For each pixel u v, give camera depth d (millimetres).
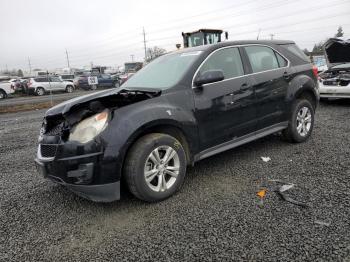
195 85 3734
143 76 4512
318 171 3896
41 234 2922
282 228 2676
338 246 2383
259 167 4207
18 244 2773
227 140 4078
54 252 2621
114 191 3098
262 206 3092
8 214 3369
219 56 4125
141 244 2629
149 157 3246
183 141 3684
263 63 4625
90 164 2980
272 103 4594
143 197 3260
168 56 4660
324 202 3076
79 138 3029
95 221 3096
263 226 2730
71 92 28938
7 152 6199
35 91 26656
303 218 2807
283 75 4781
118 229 2908
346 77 8570
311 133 5824
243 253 2387
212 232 2707
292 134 5039
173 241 2625
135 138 3227
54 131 3301
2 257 2590
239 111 4137
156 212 3166
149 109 3275
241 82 4172
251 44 4582
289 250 2377
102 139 2994
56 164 3090
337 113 7828
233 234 2648
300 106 5043
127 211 3242
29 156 5770
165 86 3771
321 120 7066
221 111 3922
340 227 2625
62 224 3084
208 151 3887
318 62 17547
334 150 4695
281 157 4559
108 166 3010
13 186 4227
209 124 3818
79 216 3227
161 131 3510
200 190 3615
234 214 2984
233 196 3383
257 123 4422
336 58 10570
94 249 2619
